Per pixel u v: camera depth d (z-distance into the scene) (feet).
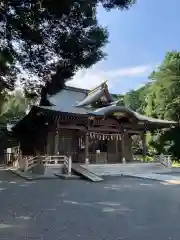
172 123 82.69
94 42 28.71
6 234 19.08
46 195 36.40
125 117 78.54
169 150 104.01
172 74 105.60
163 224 22.09
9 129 101.45
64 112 67.15
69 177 55.77
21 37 25.62
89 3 26.17
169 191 40.27
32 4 23.91
